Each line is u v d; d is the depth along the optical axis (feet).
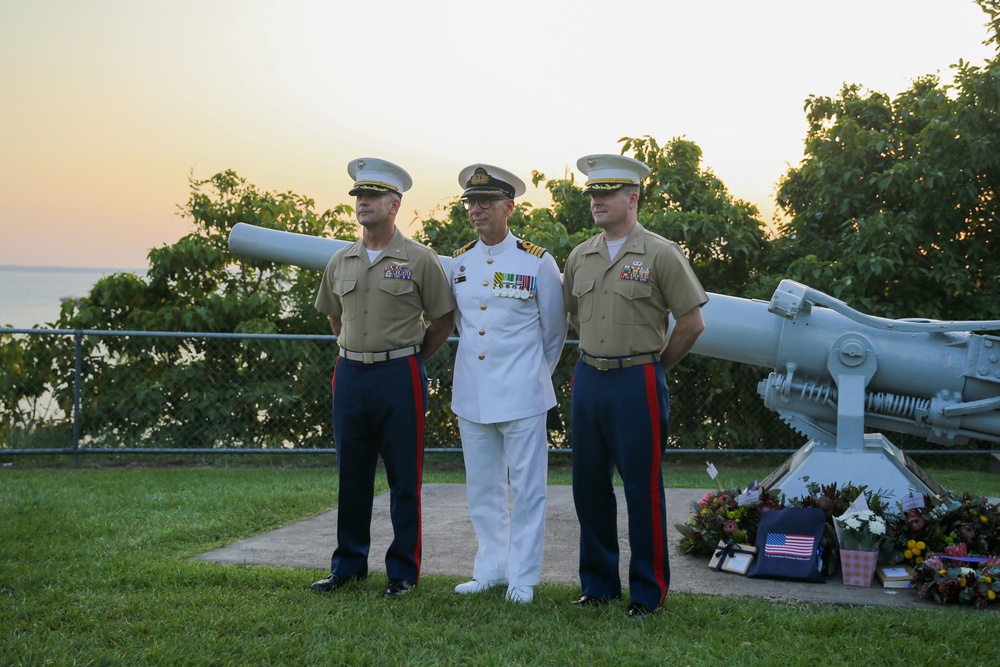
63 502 19.45
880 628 11.64
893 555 14.26
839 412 15.75
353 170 13.57
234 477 23.89
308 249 19.45
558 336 13.61
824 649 10.94
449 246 30.35
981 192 30.42
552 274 13.46
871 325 15.78
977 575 12.82
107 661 10.43
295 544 16.14
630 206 12.63
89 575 13.66
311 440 27.58
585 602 12.78
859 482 15.56
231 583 13.48
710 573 14.57
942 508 14.55
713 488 22.54
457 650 10.98
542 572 14.74
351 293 13.46
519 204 31.24
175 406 27.25
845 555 13.97
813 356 16.06
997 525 14.35
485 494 13.67
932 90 32.55
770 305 16.07
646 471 12.42
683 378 28.22
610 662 10.55
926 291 29.48
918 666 10.44
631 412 12.36
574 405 12.85
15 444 26.63
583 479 12.82
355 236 31.40
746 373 27.96
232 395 27.22
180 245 28.91
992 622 11.93
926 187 28.68
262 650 10.77
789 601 13.00
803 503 15.06
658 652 10.78
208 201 30.07
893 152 31.89
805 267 28.86
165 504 19.31
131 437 27.07
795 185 34.17
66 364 26.84
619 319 12.41
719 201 31.63
